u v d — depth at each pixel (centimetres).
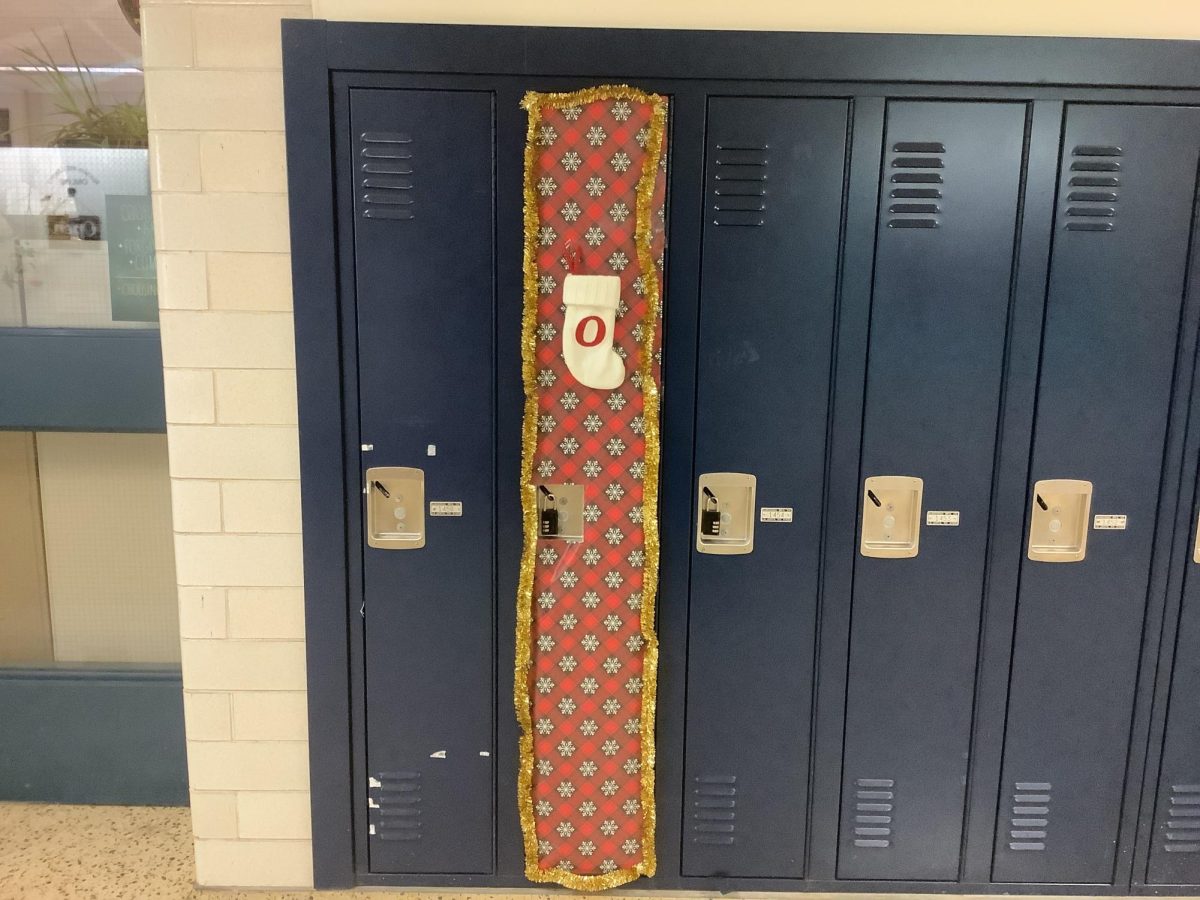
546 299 177
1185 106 173
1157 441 185
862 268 178
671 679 192
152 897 197
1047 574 188
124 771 231
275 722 197
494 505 185
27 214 214
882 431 184
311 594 187
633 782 193
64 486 231
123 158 213
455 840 198
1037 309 180
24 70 210
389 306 179
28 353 212
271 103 175
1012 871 200
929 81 171
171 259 180
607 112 171
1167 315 180
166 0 172
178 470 187
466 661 191
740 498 186
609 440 181
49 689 227
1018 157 175
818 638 190
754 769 195
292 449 187
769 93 172
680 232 177
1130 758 196
